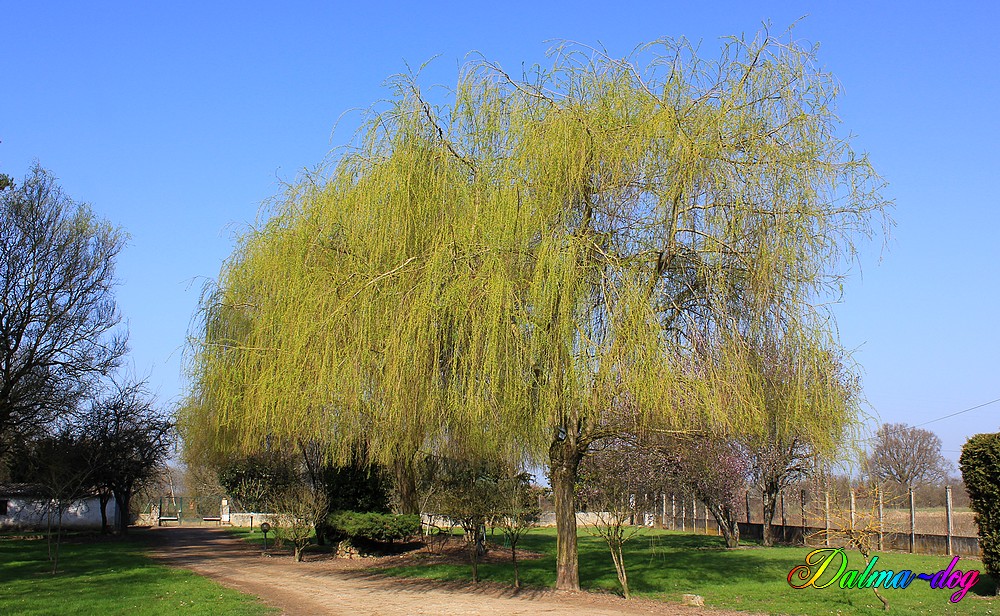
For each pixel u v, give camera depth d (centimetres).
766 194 1070
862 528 1194
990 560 1212
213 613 1142
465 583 1471
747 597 1244
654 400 995
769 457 2272
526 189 1126
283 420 1385
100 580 1595
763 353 1088
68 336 2636
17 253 2534
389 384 1146
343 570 1805
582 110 1159
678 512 3356
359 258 1267
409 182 1223
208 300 1877
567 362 1038
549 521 3503
